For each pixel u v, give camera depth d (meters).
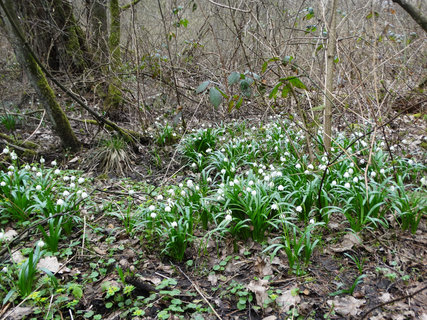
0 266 1.06
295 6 2.64
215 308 0.93
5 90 2.91
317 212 1.27
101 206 1.45
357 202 1.20
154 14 3.57
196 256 1.14
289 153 1.76
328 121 1.53
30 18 2.68
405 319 0.85
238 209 1.18
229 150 1.83
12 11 1.68
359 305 0.90
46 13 2.52
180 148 2.02
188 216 1.15
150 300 0.95
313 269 1.04
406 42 2.33
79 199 1.39
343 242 1.14
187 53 2.70
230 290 0.98
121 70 2.55
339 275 1.01
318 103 2.16
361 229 1.17
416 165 1.43
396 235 1.16
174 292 0.95
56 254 1.13
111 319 0.90
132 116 2.67
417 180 1.48
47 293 0.96
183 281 1.04
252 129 2.37
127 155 2.00
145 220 1.25
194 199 1.32
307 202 1.25
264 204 1.15
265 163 1.85
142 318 0.90
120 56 2.81
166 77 2.43
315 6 2.51
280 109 2.43
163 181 1.72
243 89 1.21
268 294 0.95
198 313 0.90
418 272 1.00
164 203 1.31
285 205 1.27
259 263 1.06
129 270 1.03
